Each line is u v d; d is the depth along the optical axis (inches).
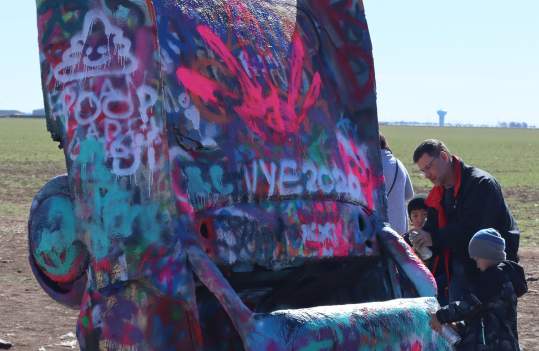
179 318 183.6
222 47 213.0
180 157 191.9
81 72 194.1
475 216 272.8
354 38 248.4
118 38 190.4
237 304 176.2
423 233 275.1
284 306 232.8
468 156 2992.1
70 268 200.5
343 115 244.5
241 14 226.1
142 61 187.9
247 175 204.5
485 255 237.0
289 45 235.1
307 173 221.9
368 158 246.5
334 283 237.3
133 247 186.1
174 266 182.1
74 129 194.7
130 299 187.3
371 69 247.4
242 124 209.0
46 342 343.3
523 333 375.6
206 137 198.5
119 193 188.7
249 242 200.8
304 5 248.2
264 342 171.8
